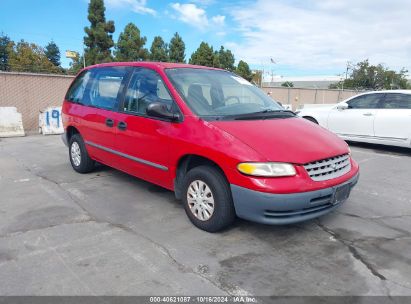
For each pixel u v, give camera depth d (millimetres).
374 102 8820
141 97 4469
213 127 3623
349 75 58594
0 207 4359
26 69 51781
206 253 3291
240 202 3346
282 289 2768
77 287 2738
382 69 52656
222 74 4984
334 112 9484
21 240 3479
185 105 3930
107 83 5168
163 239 3553
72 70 41281
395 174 6344
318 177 3375
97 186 5223
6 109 10461
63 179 5586
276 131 3676
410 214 4379
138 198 4727
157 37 37688
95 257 3182
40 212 4203
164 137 3980
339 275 2977
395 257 3293
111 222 3949
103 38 31328
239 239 3582
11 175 5836
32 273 2914
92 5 31172
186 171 3986
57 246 3371
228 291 2729
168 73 4324
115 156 4902
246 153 3285
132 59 33250
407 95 8297
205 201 3670
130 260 3141
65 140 6180
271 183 3184
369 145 9445
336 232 3803
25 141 9586
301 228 3873
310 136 3760
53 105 12586
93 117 5199
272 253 3320
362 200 4871
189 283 2816
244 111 4199
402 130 8148
